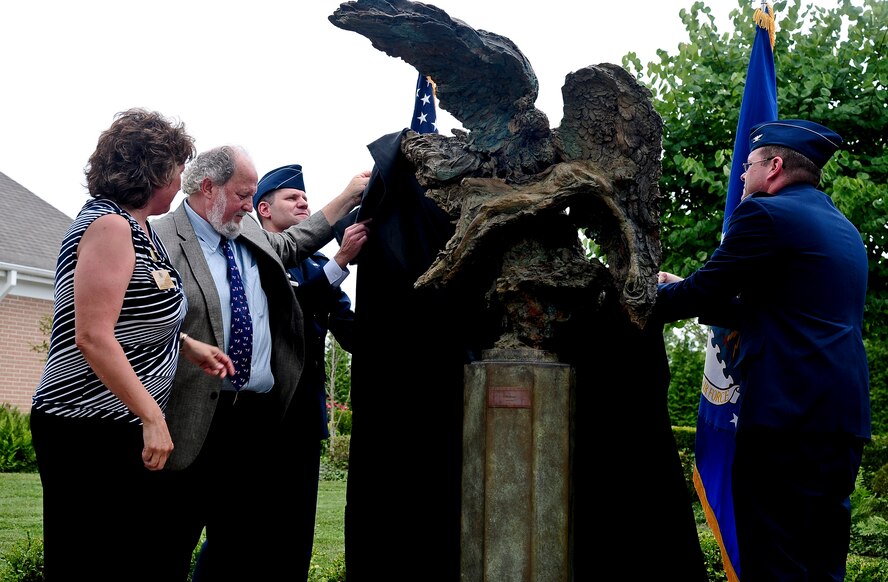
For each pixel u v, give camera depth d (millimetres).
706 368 3553
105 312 2439
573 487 2945
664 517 3201
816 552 2799
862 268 2971
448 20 2916
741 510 2914
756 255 2926
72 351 2535
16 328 13906
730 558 3400
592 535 3285
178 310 2682
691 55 7254
